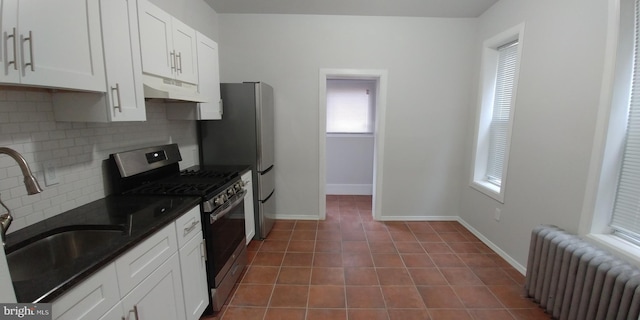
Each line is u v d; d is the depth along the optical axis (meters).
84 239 1.31
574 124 1.89
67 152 1.48
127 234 1.18
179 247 1.51
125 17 1.44
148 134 2.16
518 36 2.47
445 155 3.49
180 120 2.60
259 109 2.81
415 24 3.22
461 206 3.54
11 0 0.90
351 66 3.29
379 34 3.23
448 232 3.28
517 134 2.46
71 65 1.15
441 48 3.26
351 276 2.36
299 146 3.47
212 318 1.85
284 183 3.57
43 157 1.36
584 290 1.56
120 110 1.43
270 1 2.86
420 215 3.65
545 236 1.87
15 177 1.23
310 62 3.29
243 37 3.24
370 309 1.95
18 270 1.12
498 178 3.00
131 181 1.88
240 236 2.36
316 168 3.52
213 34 3.13
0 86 1.11
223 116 2.85
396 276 2.36
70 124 1.49
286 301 2.03
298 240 3.04
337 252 2.78
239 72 3.31
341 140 4.78
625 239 1.71
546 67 2.13
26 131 1.28
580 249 1.63
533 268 1.98
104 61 1.32
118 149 1.85
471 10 3.00
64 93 1.36
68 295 0.86
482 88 3.06
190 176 2.31
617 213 1.75
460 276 2.36
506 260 2.61
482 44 3.06
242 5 2.97
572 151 1.90
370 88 4.61
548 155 2.12
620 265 1.46
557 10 2.03
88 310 0.94
